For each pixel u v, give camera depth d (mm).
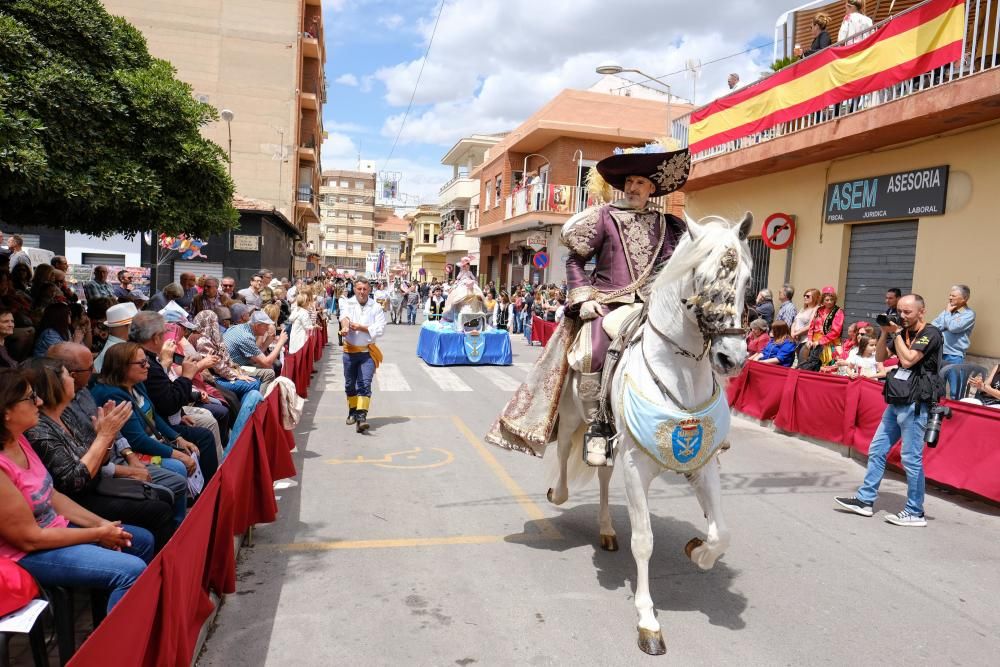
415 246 64562
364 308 8672
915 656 3586
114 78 6652
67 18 6336
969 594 4348
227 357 7859
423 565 4602
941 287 9484
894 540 5277
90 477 3635
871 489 5812
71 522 3408
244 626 3750
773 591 4316
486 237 35625
